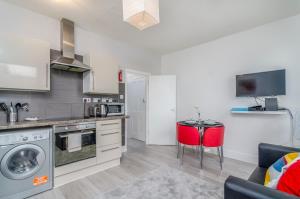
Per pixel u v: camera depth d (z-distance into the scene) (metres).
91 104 3.14
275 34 2.75
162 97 4.33
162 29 3.07
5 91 2.21
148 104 4.41
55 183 2.09
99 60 2.93
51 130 2.05
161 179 2.30
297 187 0.96
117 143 2.79
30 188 1.88
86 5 2.32
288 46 2.63
